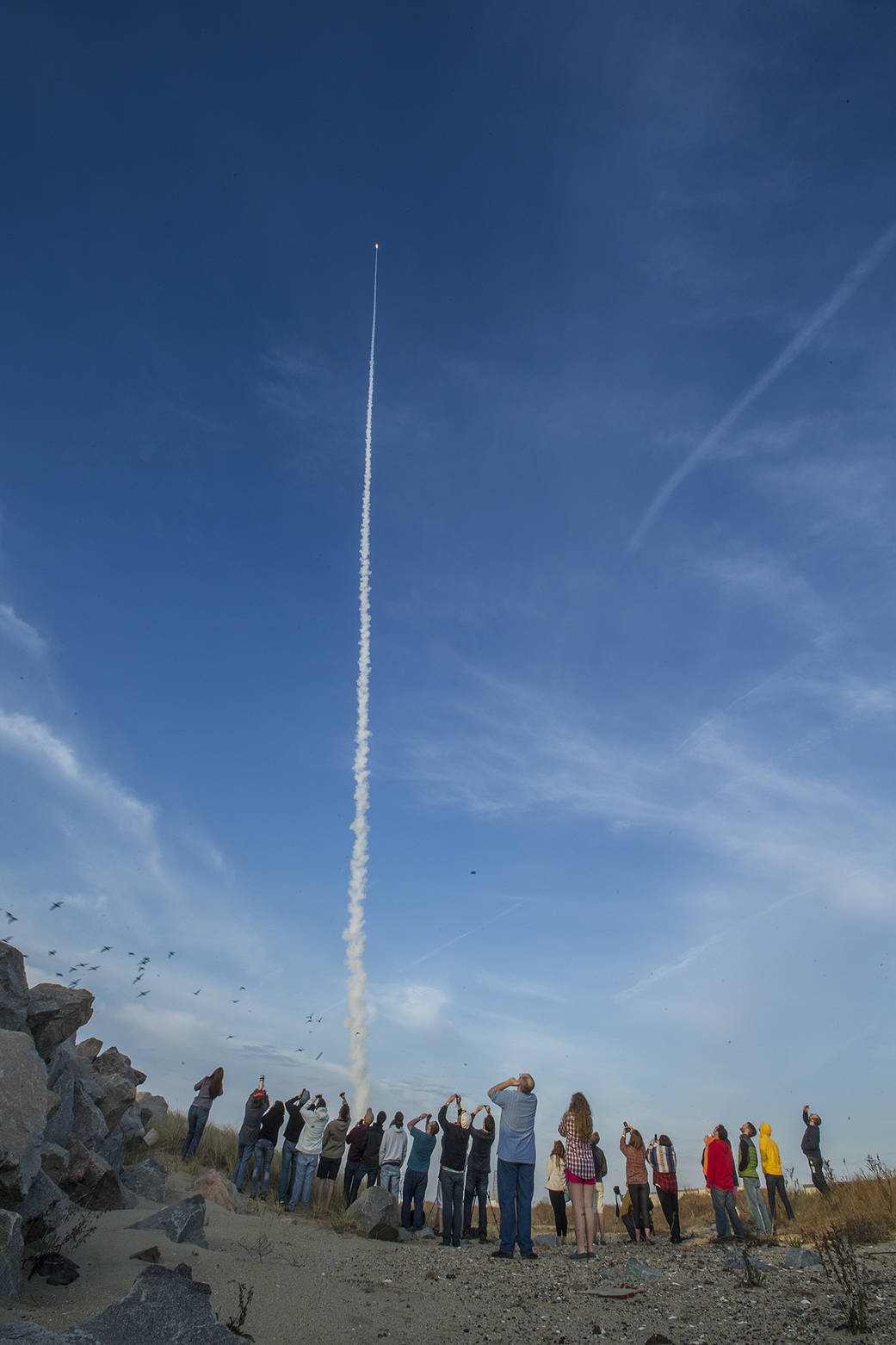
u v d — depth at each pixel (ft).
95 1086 35.91
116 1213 30.17
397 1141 53.47
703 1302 27.68
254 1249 31.65
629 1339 23.09
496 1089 40.16
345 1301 25.53
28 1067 22.61
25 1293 20.04
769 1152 51.80
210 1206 39.34
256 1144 50.24
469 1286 30.50
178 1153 53.06
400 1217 48.52
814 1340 22.12
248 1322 21.49
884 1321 23.58
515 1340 22.89
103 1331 16.53
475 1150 50.39
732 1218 43.39
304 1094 50.88
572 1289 30.37
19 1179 20.22
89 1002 30.68
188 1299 17.85
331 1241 39.01
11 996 27.76
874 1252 36.47
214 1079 53.06
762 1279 30.81
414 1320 24.48
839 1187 51.98
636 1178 49.55
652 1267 35.65
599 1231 50.24
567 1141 40.11
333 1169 53.31
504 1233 38.04
